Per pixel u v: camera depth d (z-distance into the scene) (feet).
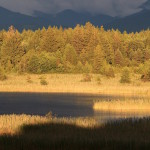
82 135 112.47
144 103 245.86
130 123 141.08
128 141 97.30
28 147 91.76
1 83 469.16
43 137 105.60
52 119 158.40
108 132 121.19
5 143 95.71
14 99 317.83
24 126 131.75
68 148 90.99
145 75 485.56
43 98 326.65
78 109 247.91
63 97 336.70
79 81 501.97
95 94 365.61
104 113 225.35
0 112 233.96
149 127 132.05
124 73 471.21
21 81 497.46
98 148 91.20
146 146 91.30
